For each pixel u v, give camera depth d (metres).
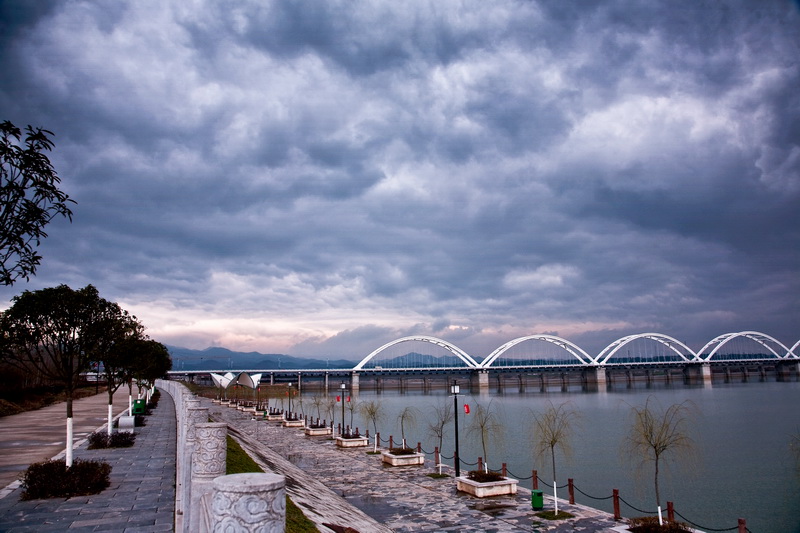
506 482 26.08
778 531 27.45
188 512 9.86
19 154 9.99
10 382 50.47
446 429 67.44
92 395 71.31
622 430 67.19
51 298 19.14
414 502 24.53
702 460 46.31
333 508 20.62
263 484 4.31
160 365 53.78
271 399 117.38
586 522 20.92
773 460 46.75
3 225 9.90
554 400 137.25
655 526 18.84
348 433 48.28
